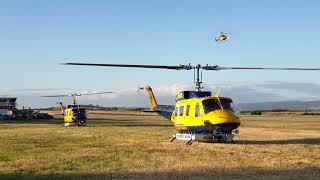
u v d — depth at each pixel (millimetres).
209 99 21906
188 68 22234
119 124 53781
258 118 94375
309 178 11992
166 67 21641
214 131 21594
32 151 19422
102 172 13336
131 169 13844
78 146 21609
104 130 36875
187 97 23641
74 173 13203
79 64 19688
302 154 17641
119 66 20406
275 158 16312
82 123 46750
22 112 81438
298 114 138875
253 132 35219
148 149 19734
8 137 28000
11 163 15430
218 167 14047
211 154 17688
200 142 23078
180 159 16125
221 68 22375
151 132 33594
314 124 57125
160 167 14211
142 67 20984
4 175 12844
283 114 140125
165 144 22344
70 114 46625
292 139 26734
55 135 30078
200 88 23078
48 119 76312
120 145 21984
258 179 11852
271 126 50000
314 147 20531
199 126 21891
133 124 53844
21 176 12625
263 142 24234
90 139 26312
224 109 21547
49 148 20656
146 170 13594
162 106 29578
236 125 21203
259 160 15734
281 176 12312
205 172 13078
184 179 11922
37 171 13664
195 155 17391
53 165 14922
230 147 20500
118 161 15836
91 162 15633
